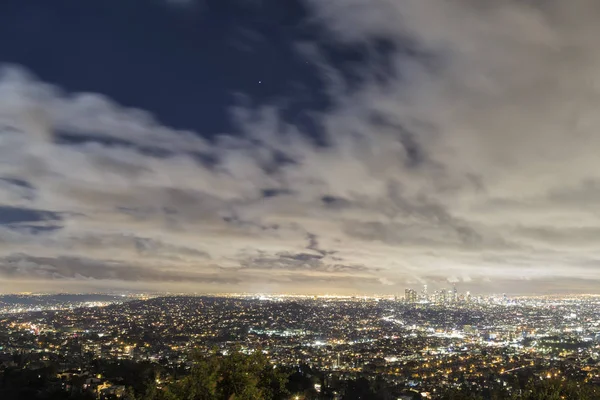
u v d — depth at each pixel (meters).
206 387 19.09
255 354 20.80
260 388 20.66
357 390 62.06
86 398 43.66
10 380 47.75
